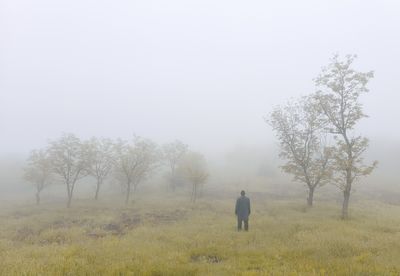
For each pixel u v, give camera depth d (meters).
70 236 17.17
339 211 24.31
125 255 10.86
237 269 9.05
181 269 8.99
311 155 27.80
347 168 20.88
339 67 21.88
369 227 16.92
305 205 28.02
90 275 8.28
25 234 19.34
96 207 31.05
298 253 10.92
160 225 19.91
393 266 8.91
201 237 14.55
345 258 10.05
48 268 8.64
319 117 26.12
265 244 12.76
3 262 9.91
